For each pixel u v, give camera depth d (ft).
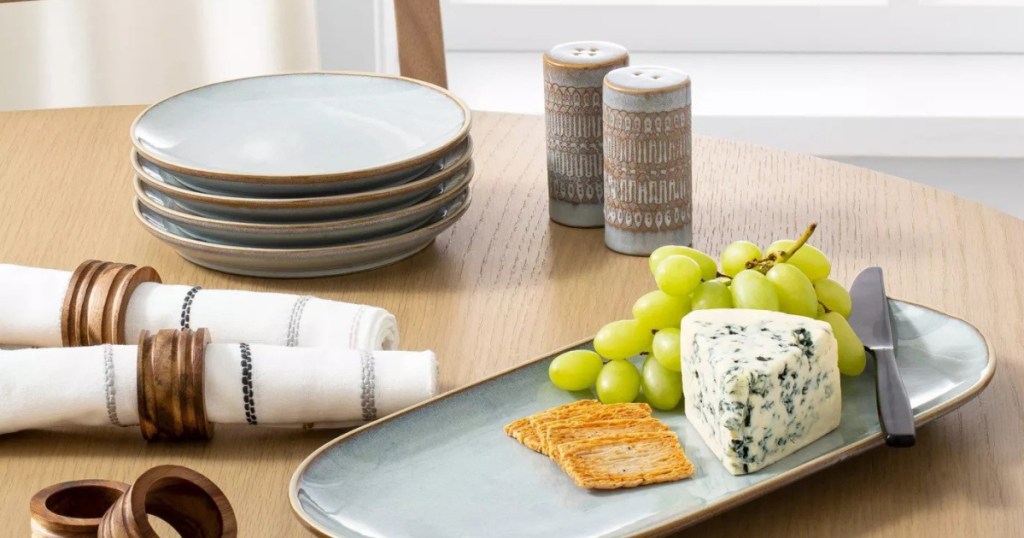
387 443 2.56
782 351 2.48
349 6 6.86
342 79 4.04
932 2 7.82
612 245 3.63
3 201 4.00
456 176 3.68
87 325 2.92
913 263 3.48
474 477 2.46
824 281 2.92
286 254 3.35
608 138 3.52
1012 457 2.55
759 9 7.89
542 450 2.53
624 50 3.77
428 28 4.76
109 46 6.92
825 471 2.52
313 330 2.93
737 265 2.93
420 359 2.72
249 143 3.66
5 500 2.49
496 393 2.75
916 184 4.08
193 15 6.87
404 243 3.47
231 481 2.55
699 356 2.56
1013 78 7.41
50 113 4.83
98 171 4.26
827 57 7.89
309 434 2.74
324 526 2.23
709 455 2.53
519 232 3.80
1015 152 6.81
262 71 6.95
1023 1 7.85
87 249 3.67
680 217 3.56
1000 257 3.50
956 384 2.66
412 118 3.79
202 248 3.38
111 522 2.04
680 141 3.49
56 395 2.63
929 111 6.84
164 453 2.66
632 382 2.74
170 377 2.61
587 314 3.25
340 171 3.36
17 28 6.78
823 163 4.30
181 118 3.79
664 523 2.21
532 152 4.48
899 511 2.39
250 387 2.64
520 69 7.82
